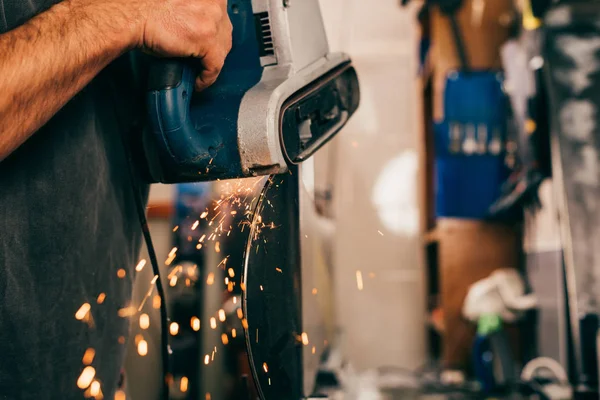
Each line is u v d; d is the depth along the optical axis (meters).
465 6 3.56
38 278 0.61
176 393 2.25
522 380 2.82
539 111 2.77
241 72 0.74
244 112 0.66
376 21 4.44
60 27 0.52
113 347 0.74
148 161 0.74
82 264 0.66
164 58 0.65
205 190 2.96
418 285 4.29
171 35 0.60
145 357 1.63
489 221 3.48
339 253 4.33
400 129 4.41
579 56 2.51
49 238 0.62
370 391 2.71
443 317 3.53
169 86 0.64
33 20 0.52
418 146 4.19
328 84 0.81
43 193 0.61
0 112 0.47
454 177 3.46
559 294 2.59
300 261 0.77
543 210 2.96
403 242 4.33
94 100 0.69
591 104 2.45
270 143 0.65
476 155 3.42
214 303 2.47
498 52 3.55
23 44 0.49
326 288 1.83
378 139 4.41
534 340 3.15
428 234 4.05
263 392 0.60
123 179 0.75
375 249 4.34
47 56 0.50
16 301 0.59
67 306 0.64
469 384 3.26
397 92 4.43
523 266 3.45
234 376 2.33
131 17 0.57
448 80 3.44
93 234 0.68
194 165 0.68
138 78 0.78
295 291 0.75
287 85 0.69
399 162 4.38
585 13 2.53
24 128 0.50
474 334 3.49
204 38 0.63
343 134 4.40
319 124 0.78
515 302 3.02
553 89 2.50
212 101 0.70
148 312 1.65
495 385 2.91
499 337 2.97
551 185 2.78
